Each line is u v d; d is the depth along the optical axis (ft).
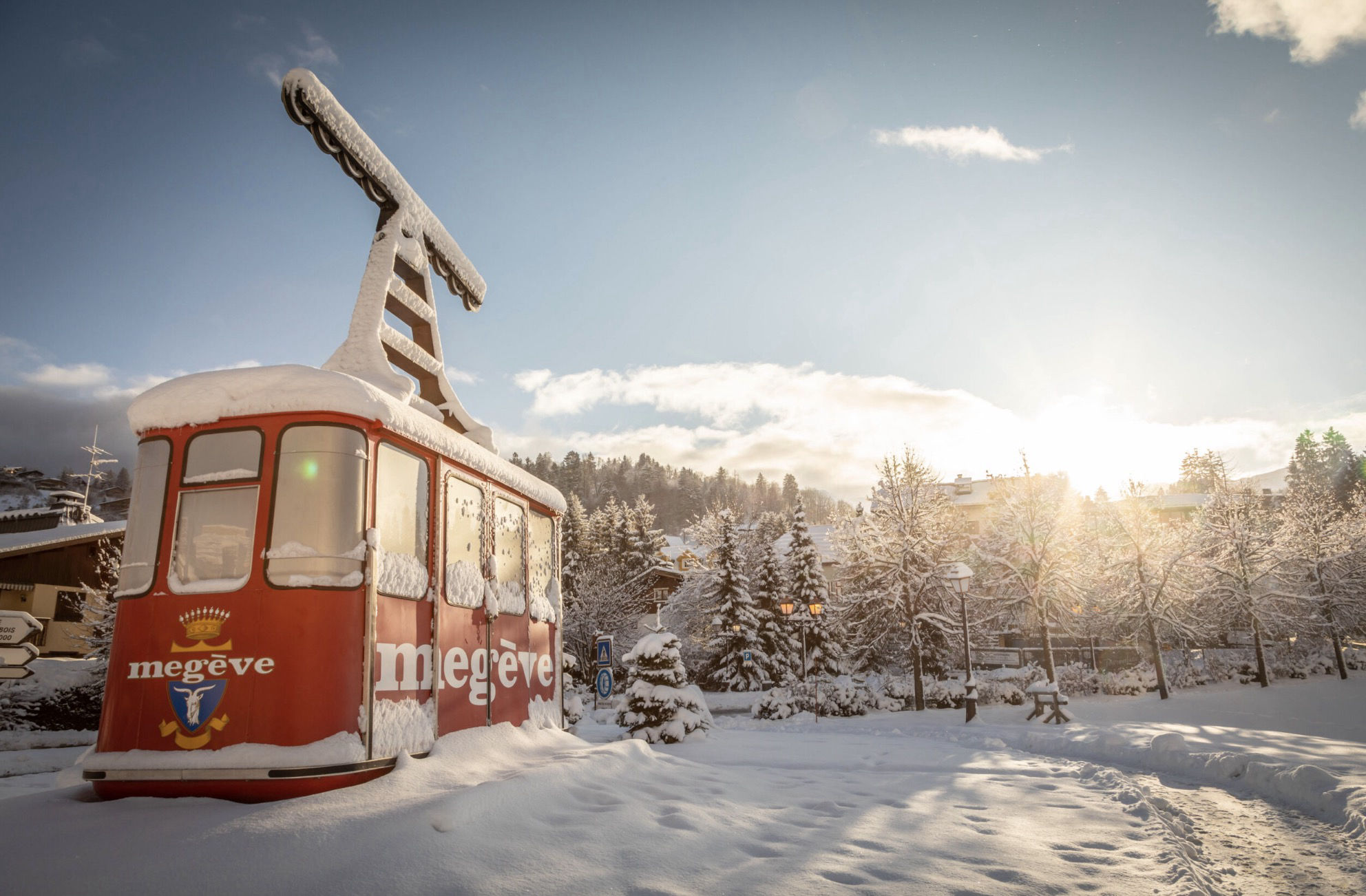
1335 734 56.08
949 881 15.92
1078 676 103.14
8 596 81.20
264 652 17.48
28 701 51.44
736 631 138.21
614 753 23.76
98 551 86.74
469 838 14.56
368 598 18.75
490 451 29.40
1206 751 40.75
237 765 16.52
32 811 15.81
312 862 13.19
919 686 97.86
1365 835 22.79
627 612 162.71
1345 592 116.78
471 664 23.95
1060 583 106.83
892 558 110.22
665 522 622.54
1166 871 17.47
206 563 18.62
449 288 33.50
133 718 17.66
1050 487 109.09
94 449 117.91
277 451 18.81
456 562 23.76
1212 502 122.11
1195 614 111.86
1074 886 16.06
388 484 20.61
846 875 15.84
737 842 17.85
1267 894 17.57
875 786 29.53
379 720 18.65
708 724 54.90
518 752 24.07
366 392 19.69
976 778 33.37
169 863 13.03
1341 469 294.05
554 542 32.99
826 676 140.36
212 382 19.42
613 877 14.17
